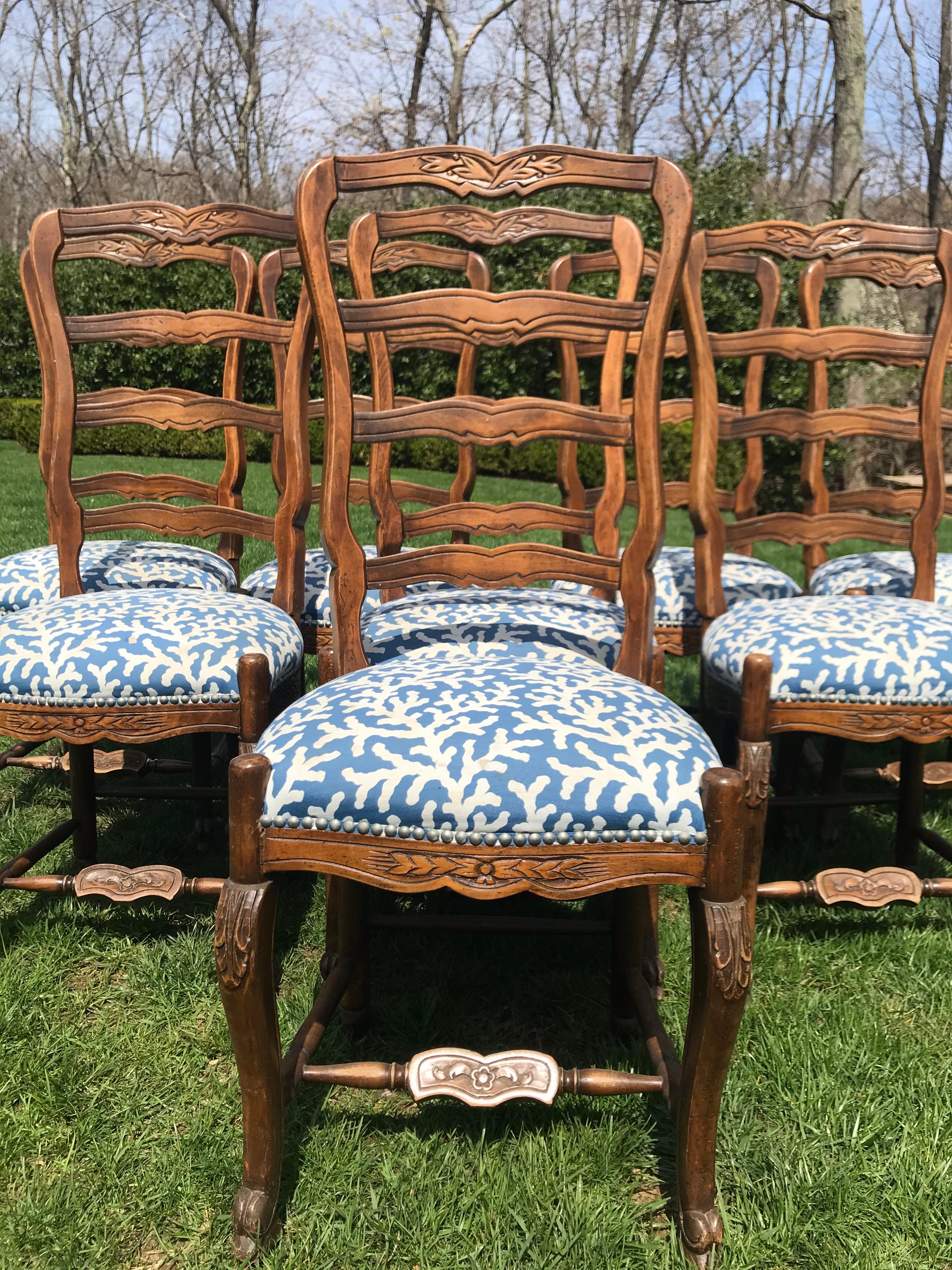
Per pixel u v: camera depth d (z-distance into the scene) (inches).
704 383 86.4
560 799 43.7
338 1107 59.5
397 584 64.0
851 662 68.5
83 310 417.1
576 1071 52.4
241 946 45.1
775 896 78.0
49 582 90.7
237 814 45.4
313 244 59.4
